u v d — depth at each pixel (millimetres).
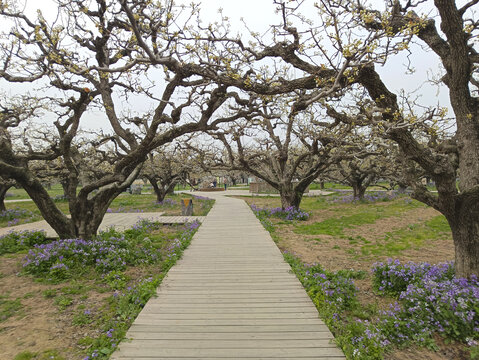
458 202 5348
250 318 4598
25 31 6543
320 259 8016
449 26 4848
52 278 6363
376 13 5363
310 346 3861
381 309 5094
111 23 7766
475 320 4301
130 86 8898
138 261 7578
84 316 4734
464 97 5320
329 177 24578
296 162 15430
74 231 8523
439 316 4457
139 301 5152
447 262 6723
